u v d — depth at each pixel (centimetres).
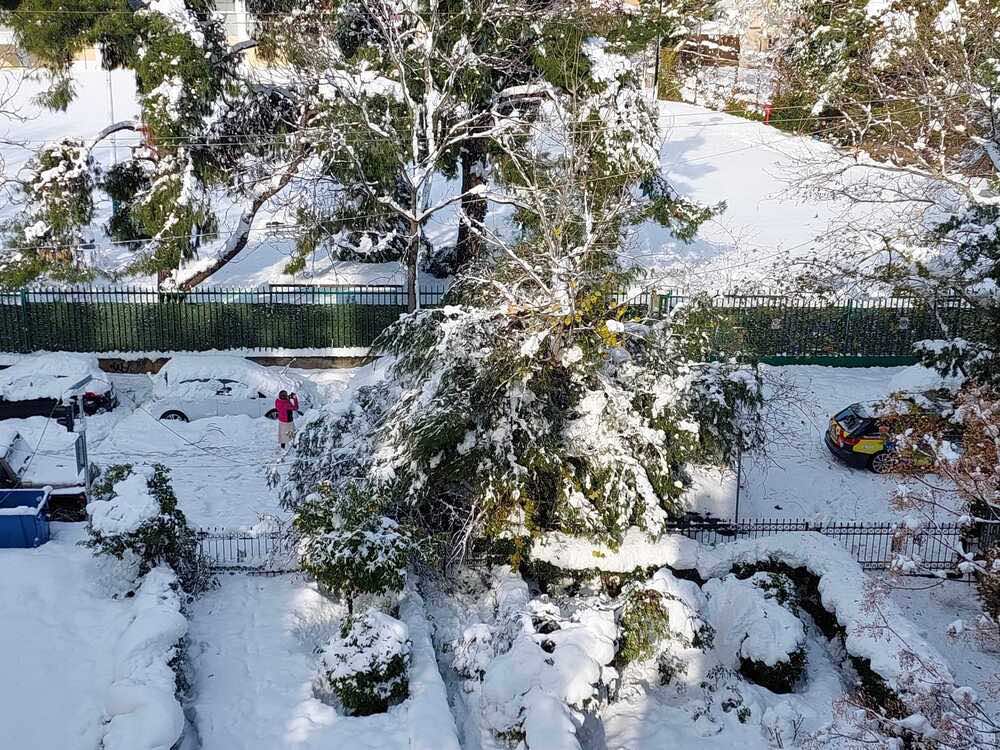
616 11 2839
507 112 2744
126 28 2394
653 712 1448
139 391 2517
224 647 1451
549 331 1659
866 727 1184
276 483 1856
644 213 2545
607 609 1586
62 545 1634
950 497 1719
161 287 2719
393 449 1661
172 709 1190
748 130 4694
